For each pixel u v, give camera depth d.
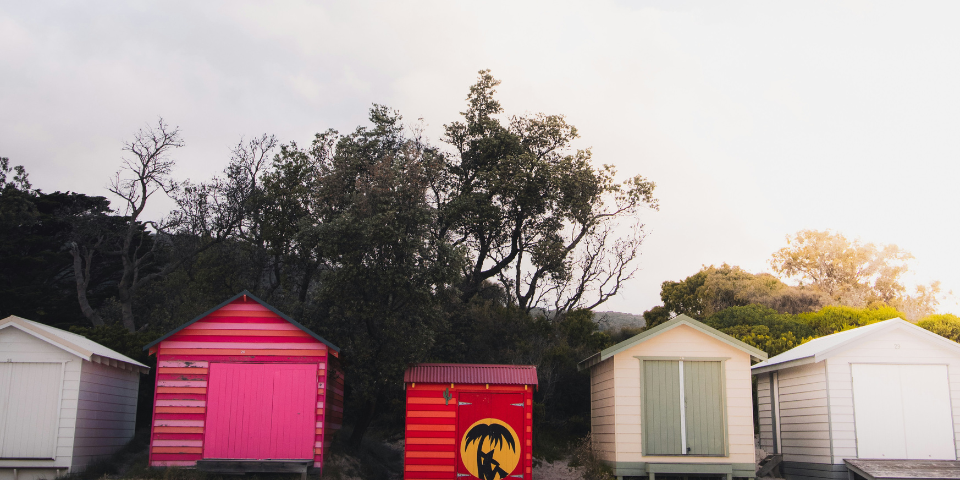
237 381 16.02
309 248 21.02
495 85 30.58
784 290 42.12
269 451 15.70
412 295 18.66
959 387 16.59
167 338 16.11
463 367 17.98
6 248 33.50
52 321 33.00
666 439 16.56
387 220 18.16
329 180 22.02
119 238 33.88
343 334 18.94
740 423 16.67
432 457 16.70
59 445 14.96
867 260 51.28
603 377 18.23
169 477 14.84
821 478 16.66
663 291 46.22
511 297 31.30
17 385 15.13
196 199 29.56
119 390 18.02
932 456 16.22
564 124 30.77
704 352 17.08
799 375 18.19
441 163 28.09
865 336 16.78
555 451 21.75
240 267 26.83
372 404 19.30
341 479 16.47
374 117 27.31
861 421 16.42
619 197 31.16
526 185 28.25
